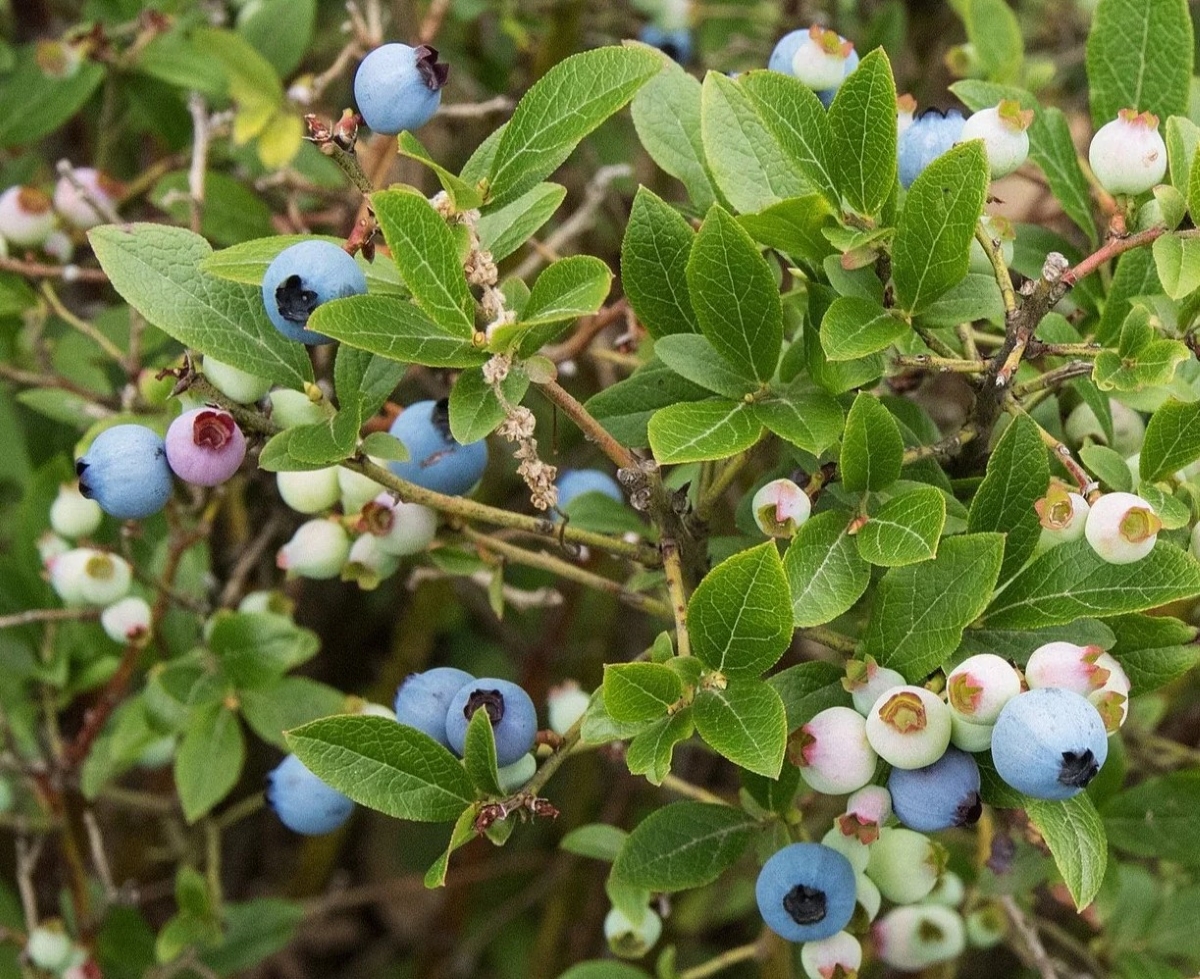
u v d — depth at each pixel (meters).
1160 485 0.33
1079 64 0.54
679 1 0.50
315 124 0.31
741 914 0.52
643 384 0.34
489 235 0.33
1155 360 0.32
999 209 0.47
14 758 0.42
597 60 0.32
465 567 0.36
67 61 0.45
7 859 0.53
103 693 0.43
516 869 0.58
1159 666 0.32
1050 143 0.36
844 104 0.32
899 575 0.32
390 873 0.61
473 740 0.32
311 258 0.31
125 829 0.52
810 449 0.32
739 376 0.33
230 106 0.47
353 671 0.59
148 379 0.40
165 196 0.43
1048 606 0.32
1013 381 0.34
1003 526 0.32
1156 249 0.32
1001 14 0.42
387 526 0.35
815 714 0.32
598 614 0.55
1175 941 0.41
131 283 0.32
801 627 0.32
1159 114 0.36
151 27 0.44
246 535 0.48
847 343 0.32
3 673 0.42
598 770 0.54
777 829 0.34
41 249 0.43
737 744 0.31
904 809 0.31
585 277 0.31
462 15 0.50
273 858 0.60
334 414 0.33
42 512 0.42
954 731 0.31
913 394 0.39
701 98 0.34
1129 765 0.42
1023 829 0.36
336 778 0.32
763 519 0.33
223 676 0.39
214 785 0.39
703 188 0.35
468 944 0.58
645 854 0.34
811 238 0.33
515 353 0.32
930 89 0.51
